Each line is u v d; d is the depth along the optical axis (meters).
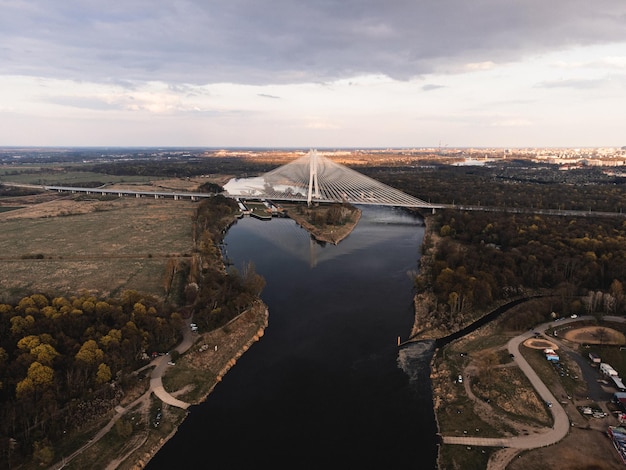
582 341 115.44
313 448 83.50
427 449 82.75
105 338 101.25
